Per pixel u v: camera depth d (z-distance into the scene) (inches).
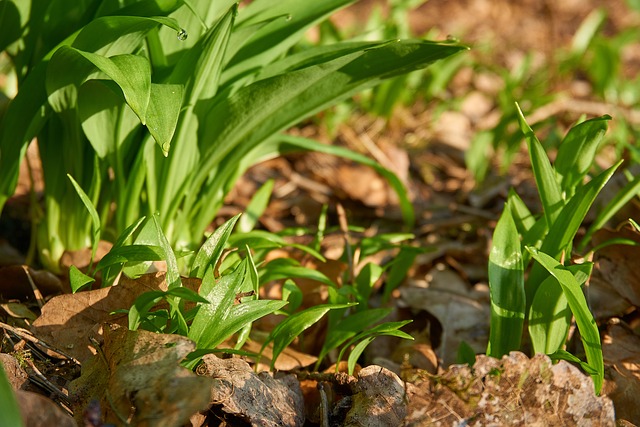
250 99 31.7
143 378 28.0
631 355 32.0
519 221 32.3
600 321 33.1
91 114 31.3
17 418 25.4
